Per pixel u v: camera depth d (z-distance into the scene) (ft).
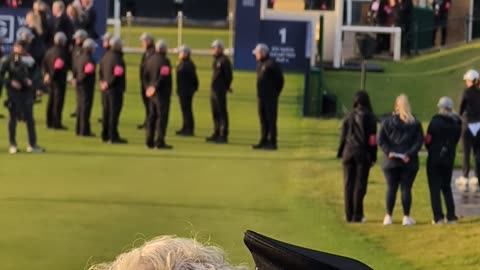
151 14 141.90
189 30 138.31
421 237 51.29
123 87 78.59
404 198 53.72
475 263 46.32
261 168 70.03
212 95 79.87
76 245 48.47
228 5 142.72
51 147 76.13
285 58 100.07
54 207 56.65
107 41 79.05
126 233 51.13
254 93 99.14
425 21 116.88
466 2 120.47
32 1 107.24
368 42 76.23
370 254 48.14
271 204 59.00
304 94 92.84
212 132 84.89
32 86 73.26
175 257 8.34
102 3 107.34
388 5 113.39
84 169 68.18
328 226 53.72
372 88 101.65
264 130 77.87
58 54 82.12
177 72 82.28
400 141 53.42
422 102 97.86
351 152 54.03
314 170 69.51
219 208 57.47
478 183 63.62
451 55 112.68
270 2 106.52
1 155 72.43
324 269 8.64
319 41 94.99
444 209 58.34
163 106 76.02
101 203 57.98
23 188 61.52
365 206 59.00
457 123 54.08
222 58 79.30
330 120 91.09
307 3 106.73
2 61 73.46
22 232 50.78
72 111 91.97
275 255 8.79
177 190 62.08
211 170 68.95
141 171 67.97
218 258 8.48
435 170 54.08
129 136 81.87
